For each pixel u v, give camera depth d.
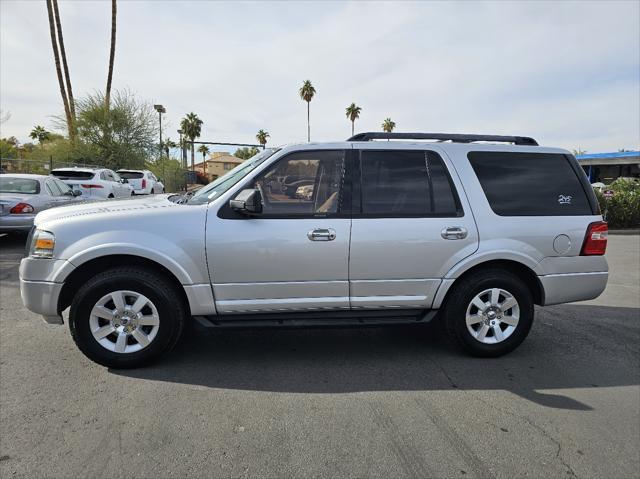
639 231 14.48
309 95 57.41
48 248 3.48
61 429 2.77
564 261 4.05
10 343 4.12
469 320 3.96
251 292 3.68
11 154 31.59
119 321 3.59
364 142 3.93
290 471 2.44
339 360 3.95
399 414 3.05
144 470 2.42
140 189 20.44
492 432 2.86
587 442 2.78
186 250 3.56
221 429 2.82
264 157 3.98
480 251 3.89
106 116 26.31
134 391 3.28
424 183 3.93
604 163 39.03
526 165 4.13
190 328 4.61
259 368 3.74
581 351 4.25
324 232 3.69
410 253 3.81
